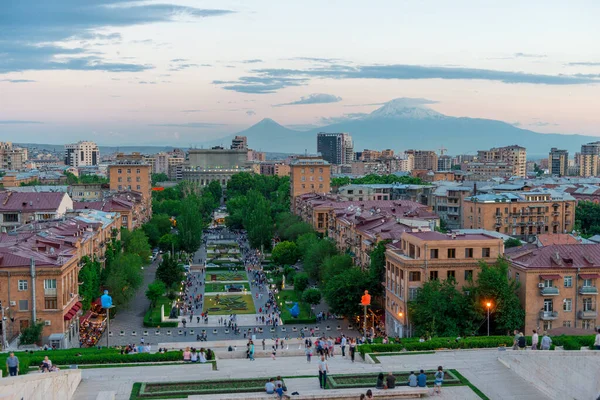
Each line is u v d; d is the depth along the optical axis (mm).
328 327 176750
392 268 152875
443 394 88562
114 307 183625
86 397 88062
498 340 115750
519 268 138375
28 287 141375
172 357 111375
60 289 142375
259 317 189500
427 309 133000
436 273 141500
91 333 167000
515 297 134125
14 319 141250
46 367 92938
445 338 119312
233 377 96125
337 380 93125
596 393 97625
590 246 142625
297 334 169125
